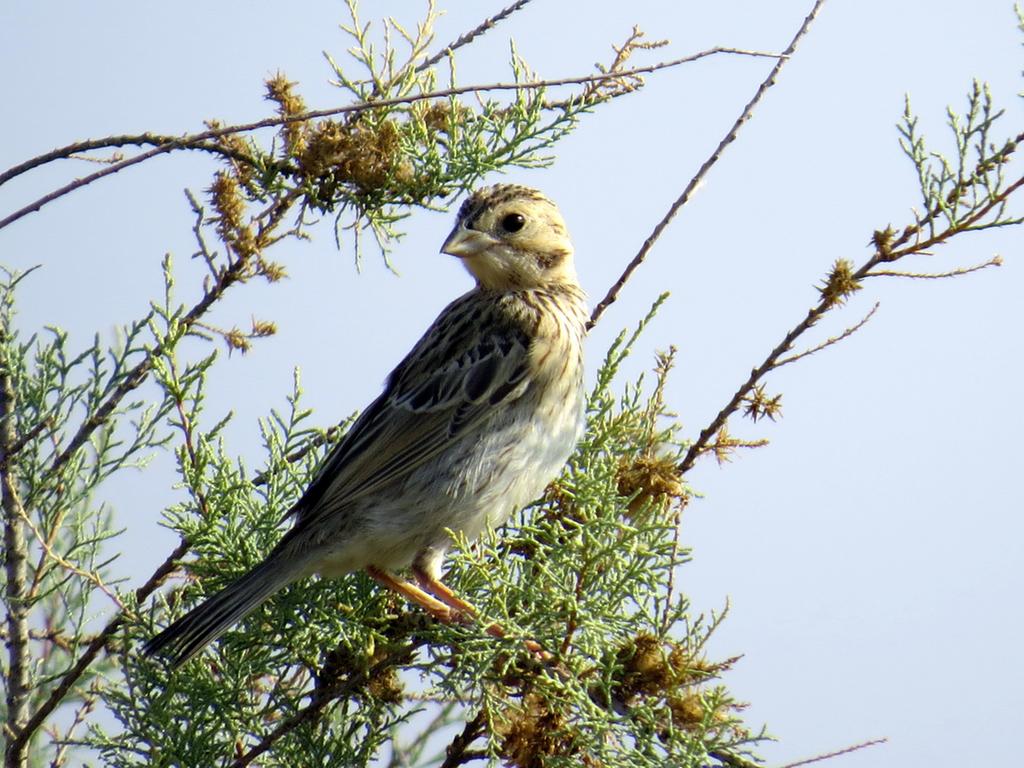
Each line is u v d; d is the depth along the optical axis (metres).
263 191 11.17
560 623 10.05
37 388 10.84
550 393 11.93
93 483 10.81
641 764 9.38
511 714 9.75
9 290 10.94
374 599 11.19
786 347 10.51
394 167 11.14
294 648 10.64
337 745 10.49
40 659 11.58
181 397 10.44
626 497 10.27
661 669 9.60
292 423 11.20
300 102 11.17
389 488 11.45
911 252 10.49
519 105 11.50
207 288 10.73
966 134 10.55
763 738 9.39
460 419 11.72
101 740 10.37
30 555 11.20
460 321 12.18
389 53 11.45
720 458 10.71
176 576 11.51
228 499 10.62
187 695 10.44
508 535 11.79
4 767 9.97
